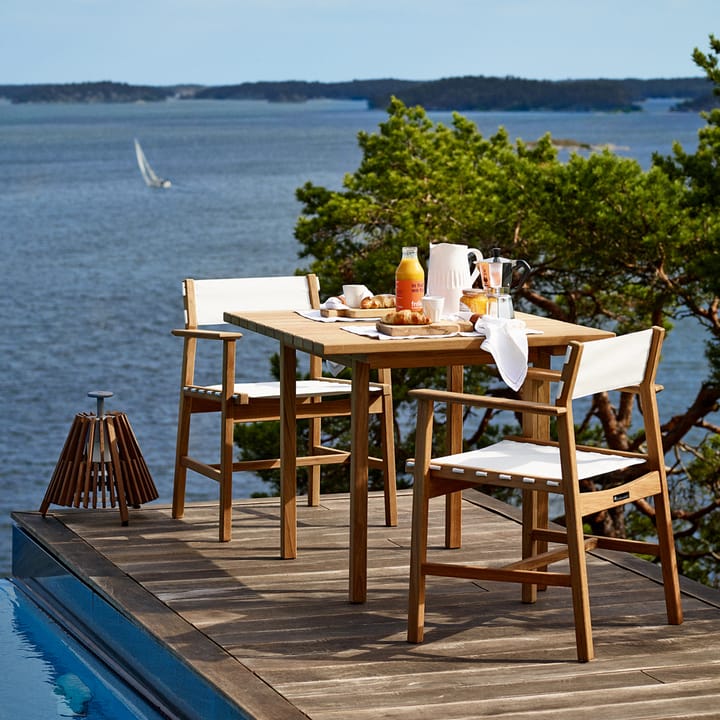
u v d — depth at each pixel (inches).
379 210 449.1
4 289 1558.8
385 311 179.5
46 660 165.6
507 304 167.5
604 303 441.1
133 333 1269.7
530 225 403.9
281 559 179.3
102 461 203.8
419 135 470.3
